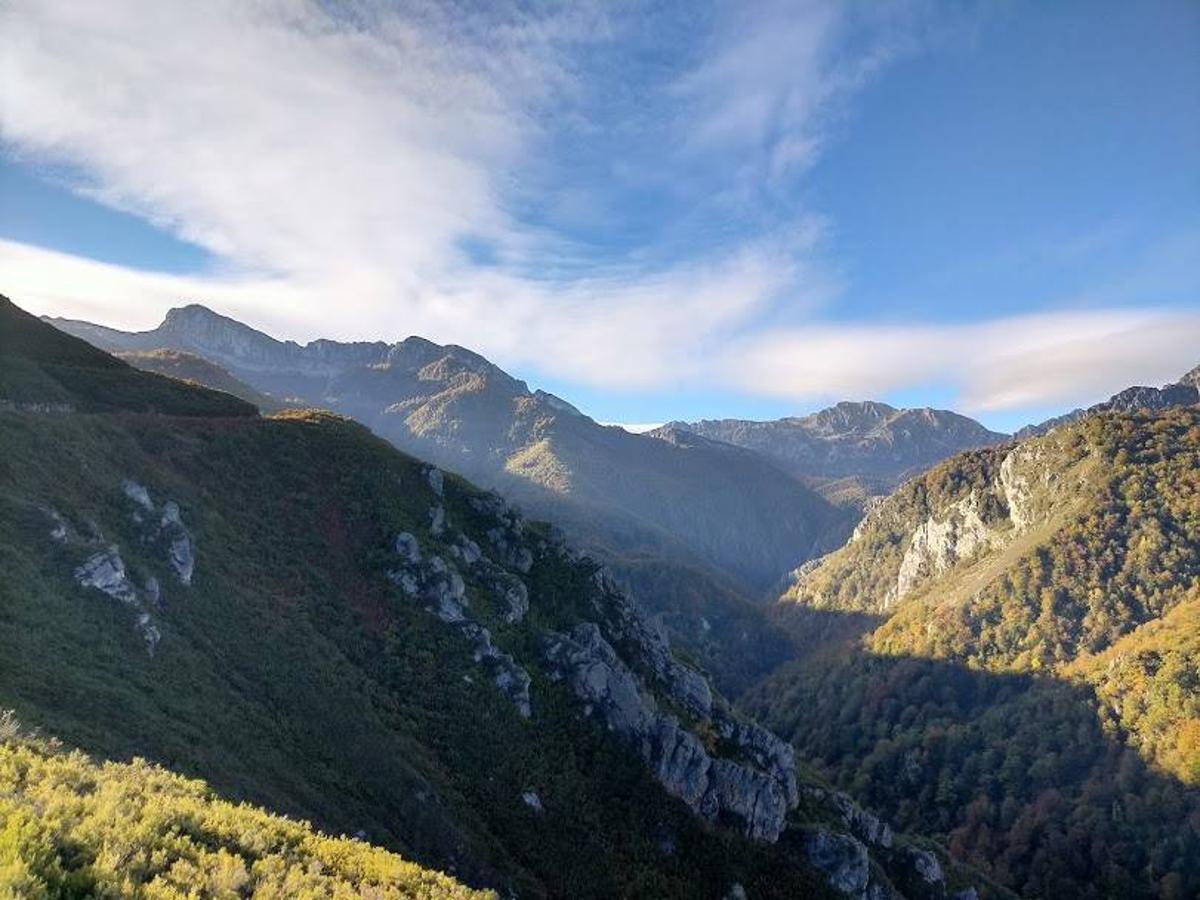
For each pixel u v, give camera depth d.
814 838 78.31
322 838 21.62
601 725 76.12
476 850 53.97
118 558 52.00
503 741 66.31
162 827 17.55
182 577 60.00
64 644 42.06
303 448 91.62
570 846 61.22
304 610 67.62
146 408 98.62
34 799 16.08
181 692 46.88
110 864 13.86
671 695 92.38
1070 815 158.88
